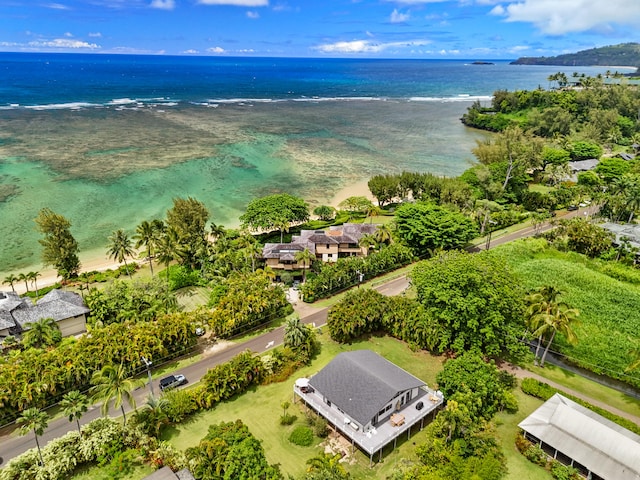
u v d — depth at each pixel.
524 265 93.56
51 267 99.25
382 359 62.44
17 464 47.16
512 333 65.44
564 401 54.88
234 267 90.69
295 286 90.25
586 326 73.94
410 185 134.25
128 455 49.19
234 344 71.88
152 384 62.53
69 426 55.06
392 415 53.56
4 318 71.31
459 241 99.19
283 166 179.12
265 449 51.47
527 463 49.88
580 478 47.03
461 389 55.47
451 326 66.75
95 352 60.84
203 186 152.12
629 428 53.28
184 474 46.31
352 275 89.94
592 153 183.88
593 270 96.19
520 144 162.00
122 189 145.38
